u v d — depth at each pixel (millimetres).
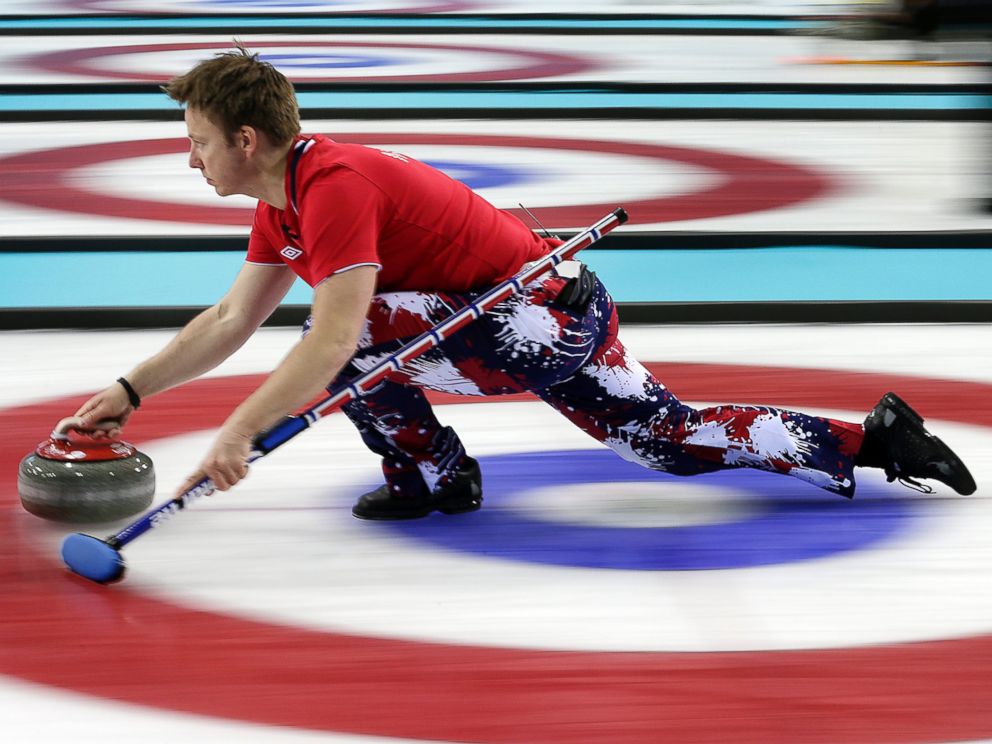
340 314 11430
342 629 11203
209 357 13125
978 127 32969
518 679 10375
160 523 11836
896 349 19922
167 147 35531
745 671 10492
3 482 14438
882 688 10258
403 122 39406
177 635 11078
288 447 15703
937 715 9906
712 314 21297
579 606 11633
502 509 13930
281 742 9508
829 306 21359
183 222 26953
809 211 28578
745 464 13391
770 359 19406
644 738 9570
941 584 12102
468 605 11664
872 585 12062
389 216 11812
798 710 9953
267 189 11781
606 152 35250
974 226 27125
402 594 11875
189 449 15703
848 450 13461
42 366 18875
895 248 25812
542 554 12773
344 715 9852
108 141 36406
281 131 11500
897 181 31953
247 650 10828
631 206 28891
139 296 22125
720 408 13492
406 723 9750
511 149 35469
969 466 15148
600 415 13312
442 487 13633
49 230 26094
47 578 12102
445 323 11922
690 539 13133
